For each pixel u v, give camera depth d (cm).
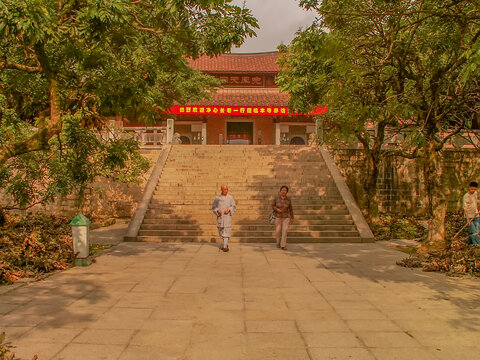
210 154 1688
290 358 345
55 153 971
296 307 495
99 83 673
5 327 415
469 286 608
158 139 1742
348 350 362
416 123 1010
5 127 894
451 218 1429
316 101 1235
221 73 2908
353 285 611
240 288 588
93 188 1576
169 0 612
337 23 815
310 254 903
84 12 588
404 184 1641
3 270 621
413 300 530
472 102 980
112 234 1239
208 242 1100
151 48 833
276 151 1706
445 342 383
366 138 1281
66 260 763
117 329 412
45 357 342
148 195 1346
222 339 387
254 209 1299
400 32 900
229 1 611
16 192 986
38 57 636
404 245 1048
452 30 885
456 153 1670
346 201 1316
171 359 341
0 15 461
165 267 744
